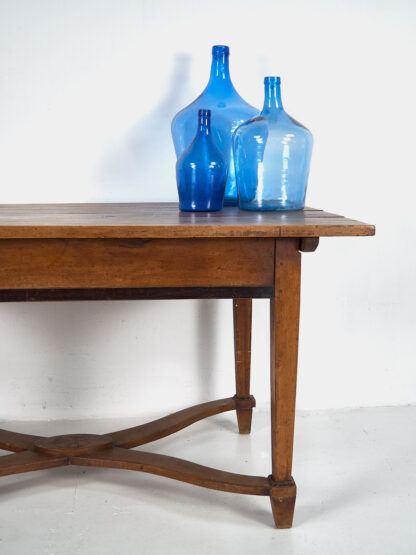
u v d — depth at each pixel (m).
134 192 2.31
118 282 1.51
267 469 1.96
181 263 1.52
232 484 1.64
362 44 2.31
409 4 2.30
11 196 2.26
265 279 1.55
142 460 1.77
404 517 1.70
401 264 2.43
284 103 2.31
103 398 2.39
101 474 1.96
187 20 2.24
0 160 2.24
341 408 2.46
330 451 2.09
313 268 2.40
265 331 2.42
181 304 2.37
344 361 2.45
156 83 2.26
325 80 2.31
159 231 1.44
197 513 1.72
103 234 1.43
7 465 1.74
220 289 1.54
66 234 1.43
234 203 2.04
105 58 2.23
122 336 2.37
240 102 2.03
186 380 2.41
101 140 2.27
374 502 1.77
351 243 2.40
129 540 1.59
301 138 1.83
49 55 2.21
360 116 2.34
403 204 2.39
